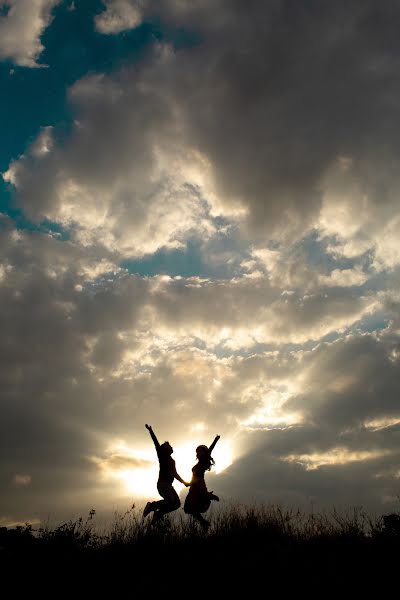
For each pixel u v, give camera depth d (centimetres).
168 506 960
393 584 642
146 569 729
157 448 1031
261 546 792
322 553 748
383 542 762
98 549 812
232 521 888
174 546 809
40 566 731
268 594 634
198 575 696
